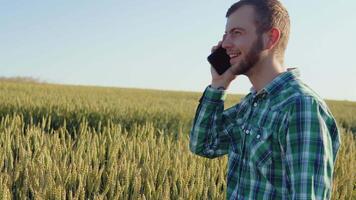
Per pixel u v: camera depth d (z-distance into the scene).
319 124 2.22
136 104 19.02
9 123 9.50
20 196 4.34
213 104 2.86
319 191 2.17
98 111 14.52
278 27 2.42
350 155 8.16
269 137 2.35
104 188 4.79
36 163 5.11
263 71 2.48
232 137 2.70
